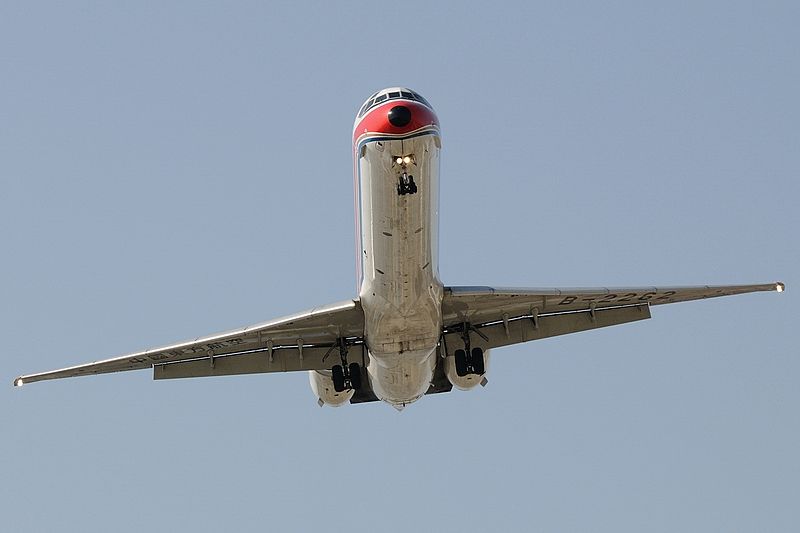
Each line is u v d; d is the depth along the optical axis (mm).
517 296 111312
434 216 102875
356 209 106500
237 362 120250
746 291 115312
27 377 117125
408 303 106125
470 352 118312
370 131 97500
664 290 113375
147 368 121250
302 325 113375
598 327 118562
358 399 124125
